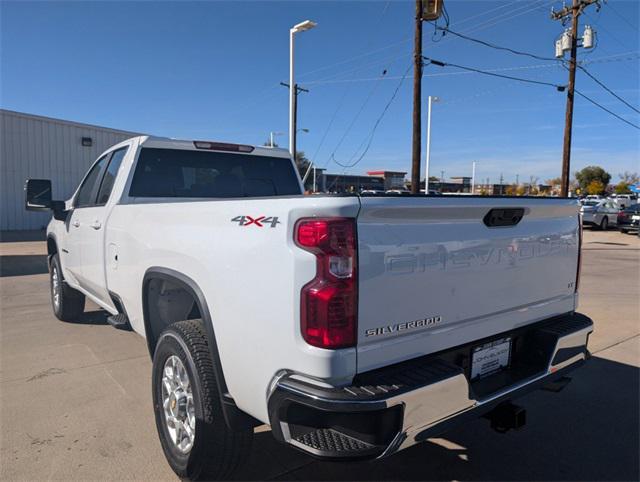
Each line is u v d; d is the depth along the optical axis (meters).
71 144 20.98
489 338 2.78
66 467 3.05
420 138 16.14
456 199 2.45
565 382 3.28
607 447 3.49
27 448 3.27
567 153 21.39
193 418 2.81
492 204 2.64
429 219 2.39
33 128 19.92
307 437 2.15
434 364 2.37
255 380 2.37
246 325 2.39
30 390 4.19
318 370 2.09
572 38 20.45
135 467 3.07
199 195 4.64
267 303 2.27
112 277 4.04
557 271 3.25
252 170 5.03
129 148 4.45
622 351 5.60
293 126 19.44
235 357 2.49
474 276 2.63
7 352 5.16
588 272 11.98
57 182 20.66
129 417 3.72
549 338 3.01
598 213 27.50
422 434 2.20
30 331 5.93
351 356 2.12
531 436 3.63
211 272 2.62
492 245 2.72
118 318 4.18
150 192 4.34
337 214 2.09
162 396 3.12
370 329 2.18
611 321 6.91
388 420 2.10
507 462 3.27
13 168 19.50
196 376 2.69
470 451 3.40
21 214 19.86
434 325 2.44
